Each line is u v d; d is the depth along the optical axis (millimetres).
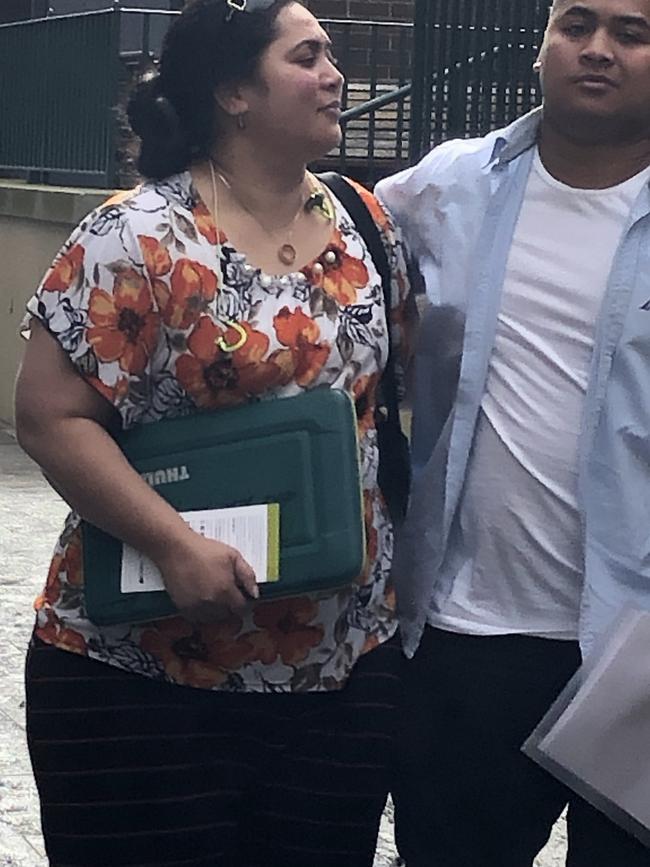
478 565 3080
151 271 2773
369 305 2934
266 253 2857
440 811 3197
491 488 3037
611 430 2934
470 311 3029
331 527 2752
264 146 2846
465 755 3145
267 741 2955
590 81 2896
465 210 3088
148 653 2877
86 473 2756
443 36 7582
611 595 2932
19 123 11125
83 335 2756
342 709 2961
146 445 2822
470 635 3078
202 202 2850
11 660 5539
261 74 2812
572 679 2941
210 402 2820
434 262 3105
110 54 9648
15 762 4711
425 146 7703
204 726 2916
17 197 10422
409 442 3195
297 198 2912
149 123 2879
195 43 2840
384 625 3020
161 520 2742
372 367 2941
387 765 3039
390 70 10172
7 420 10836
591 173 2990
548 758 2930
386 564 3021
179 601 2752
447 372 3096
